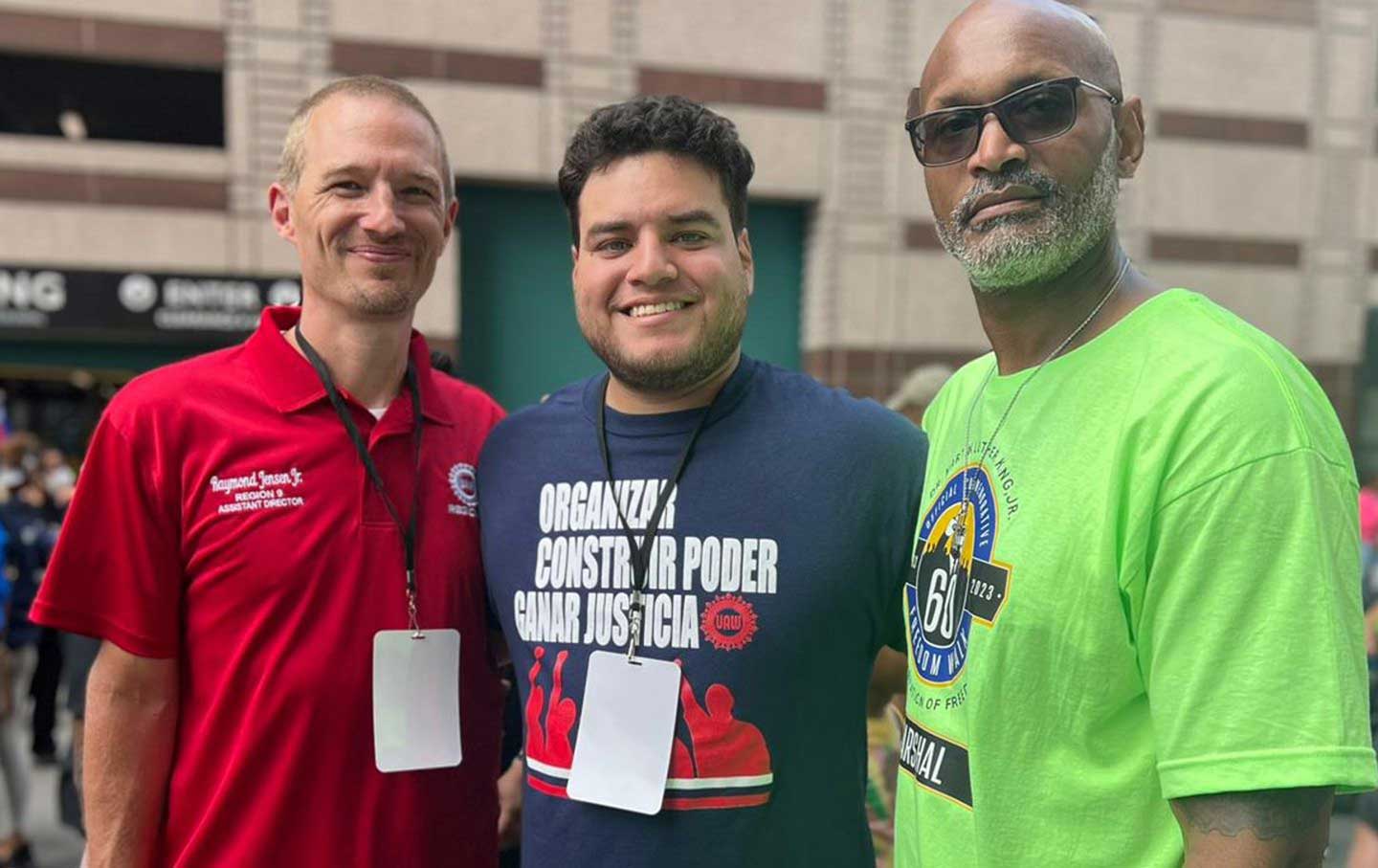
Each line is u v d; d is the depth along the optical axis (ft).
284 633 5.08
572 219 5.16
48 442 32.81
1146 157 40.70
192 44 32.17
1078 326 3.84
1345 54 42.34
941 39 3.99
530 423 5.52
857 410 5.08
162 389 5.26
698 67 36.45
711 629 4.65
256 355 5.44
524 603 5.11
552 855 4.74
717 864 4.49
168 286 32.53
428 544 5.44
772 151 37.14
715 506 4.80
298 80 33.06
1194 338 3.42
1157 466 3.26
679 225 4.78
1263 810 3.00
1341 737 2.90
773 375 5.28
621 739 4.63
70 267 31.68
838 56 37.55
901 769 4.28
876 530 4.75
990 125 3.71
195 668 5.21
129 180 32.12
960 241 3.91
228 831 5.06
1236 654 3.02
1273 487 3.03
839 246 37.78
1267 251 42.19
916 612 4.27
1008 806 3.56
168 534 5.17
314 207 5.30
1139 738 3.40
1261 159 41.86
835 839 4.68
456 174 34.47
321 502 5.22
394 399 5.60
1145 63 40.45
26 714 20.52
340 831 5.05
